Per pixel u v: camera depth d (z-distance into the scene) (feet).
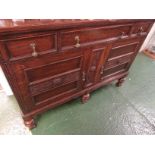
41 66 2.38
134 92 5.02
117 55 3.72
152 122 4.02
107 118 3.95
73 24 2.10
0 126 3.40
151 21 3.39
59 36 2.16
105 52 3.23
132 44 3.72
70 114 3.92
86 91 3.89
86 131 3.55
